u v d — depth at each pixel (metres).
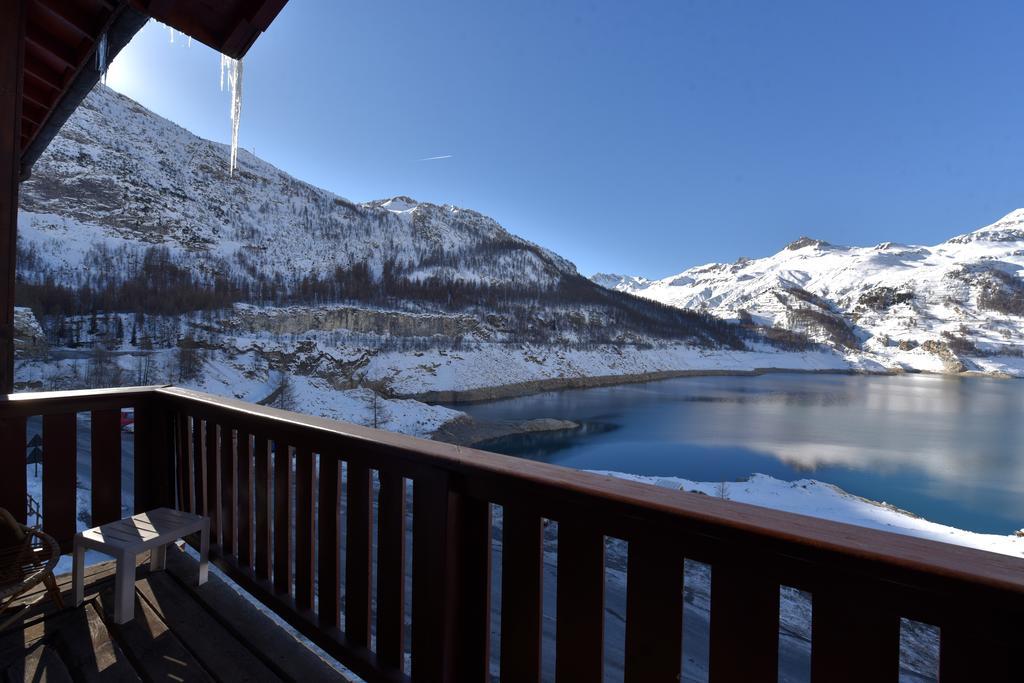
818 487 20.16
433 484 1.14
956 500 22.72
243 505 1.77
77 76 2.41
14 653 1.41
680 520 0.79
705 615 6.07
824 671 0.69
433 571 1.14
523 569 1.04
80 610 1.62
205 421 1.97
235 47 1.93
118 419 2.10
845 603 0.67
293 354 48.62
